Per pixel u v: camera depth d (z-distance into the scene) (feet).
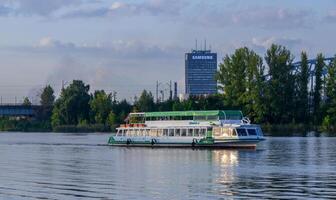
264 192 204.33
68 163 326.24
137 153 394.52
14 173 274.16
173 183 229.45
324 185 219.20
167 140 456.04
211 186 220.02
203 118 442.91
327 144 478.18
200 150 417.90
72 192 210.59
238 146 427.33
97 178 249.55
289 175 251.39
